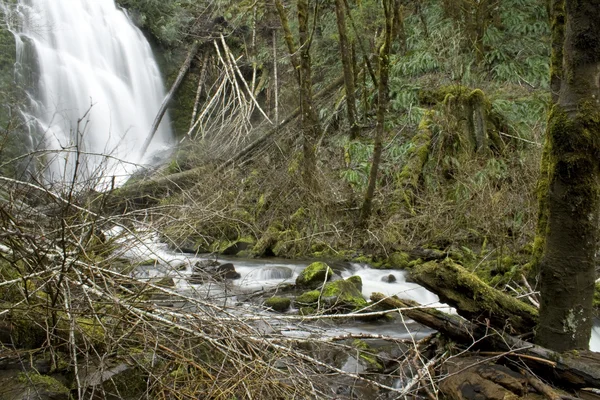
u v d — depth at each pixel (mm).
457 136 9102
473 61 11547
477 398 2893
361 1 12516
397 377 3459
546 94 10289
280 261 7734
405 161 9266
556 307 3043
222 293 4609
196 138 13820
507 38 12156
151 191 7230
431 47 11812
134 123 14414
